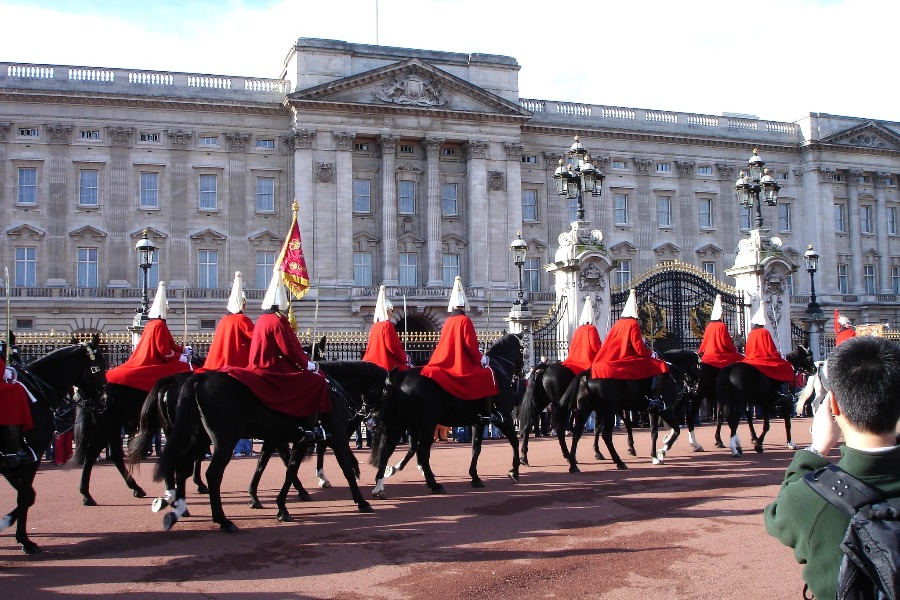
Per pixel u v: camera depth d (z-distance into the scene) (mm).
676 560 10602
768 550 11047
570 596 9172
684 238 69750
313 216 59281
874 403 4270
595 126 67688
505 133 64188
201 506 14859
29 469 11469
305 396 13242
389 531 12422
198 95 59469
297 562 10672
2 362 11367
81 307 55656
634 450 21688
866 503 4164
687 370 21828
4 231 55281
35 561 10852
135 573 10188
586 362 19672
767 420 21750
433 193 62188
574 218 67188
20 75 56062
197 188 59156
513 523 12898
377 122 61219
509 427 17281
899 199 75625
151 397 13430
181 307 57375
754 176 33031
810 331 34719
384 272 61000
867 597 4012
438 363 16359
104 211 57281
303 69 60125
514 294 62844
